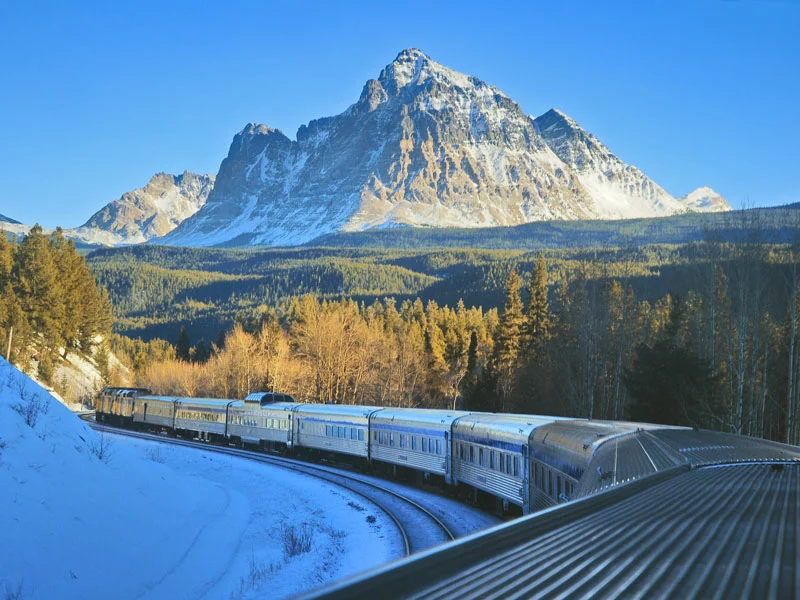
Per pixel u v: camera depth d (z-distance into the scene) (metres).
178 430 67.44
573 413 59.31
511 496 25.80
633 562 5.63
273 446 52.19
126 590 19.12
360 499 32.19
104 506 23.33
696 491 10.25
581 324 54.44
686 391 40.78
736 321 44.31
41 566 17.89
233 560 23.88
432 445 33.72
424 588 5.15
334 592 4.75
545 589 4.98
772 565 5.36
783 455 17.33
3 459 21.64
